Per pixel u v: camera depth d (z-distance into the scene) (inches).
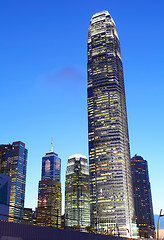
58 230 1243.2
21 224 1046.4
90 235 1530.5
